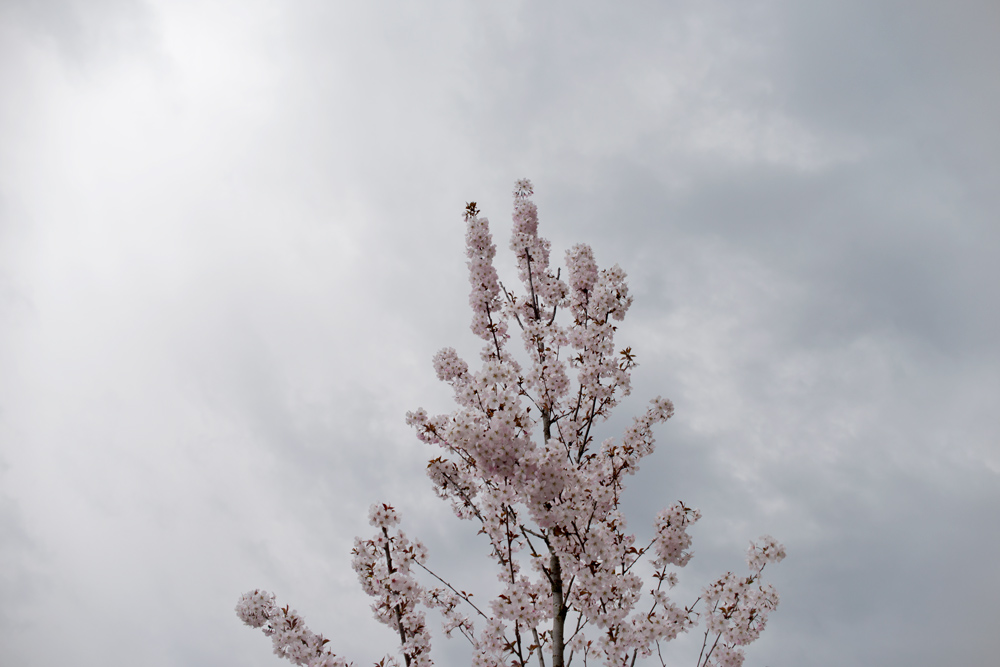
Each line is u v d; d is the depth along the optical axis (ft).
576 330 20.53
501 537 19.66
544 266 24.93
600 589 16.60
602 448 19.65
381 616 18.83
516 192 25.71
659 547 19.16
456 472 20.67
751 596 17.76
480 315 23.86
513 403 16.92
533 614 17.03
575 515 17.11
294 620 18.97
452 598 22.41
